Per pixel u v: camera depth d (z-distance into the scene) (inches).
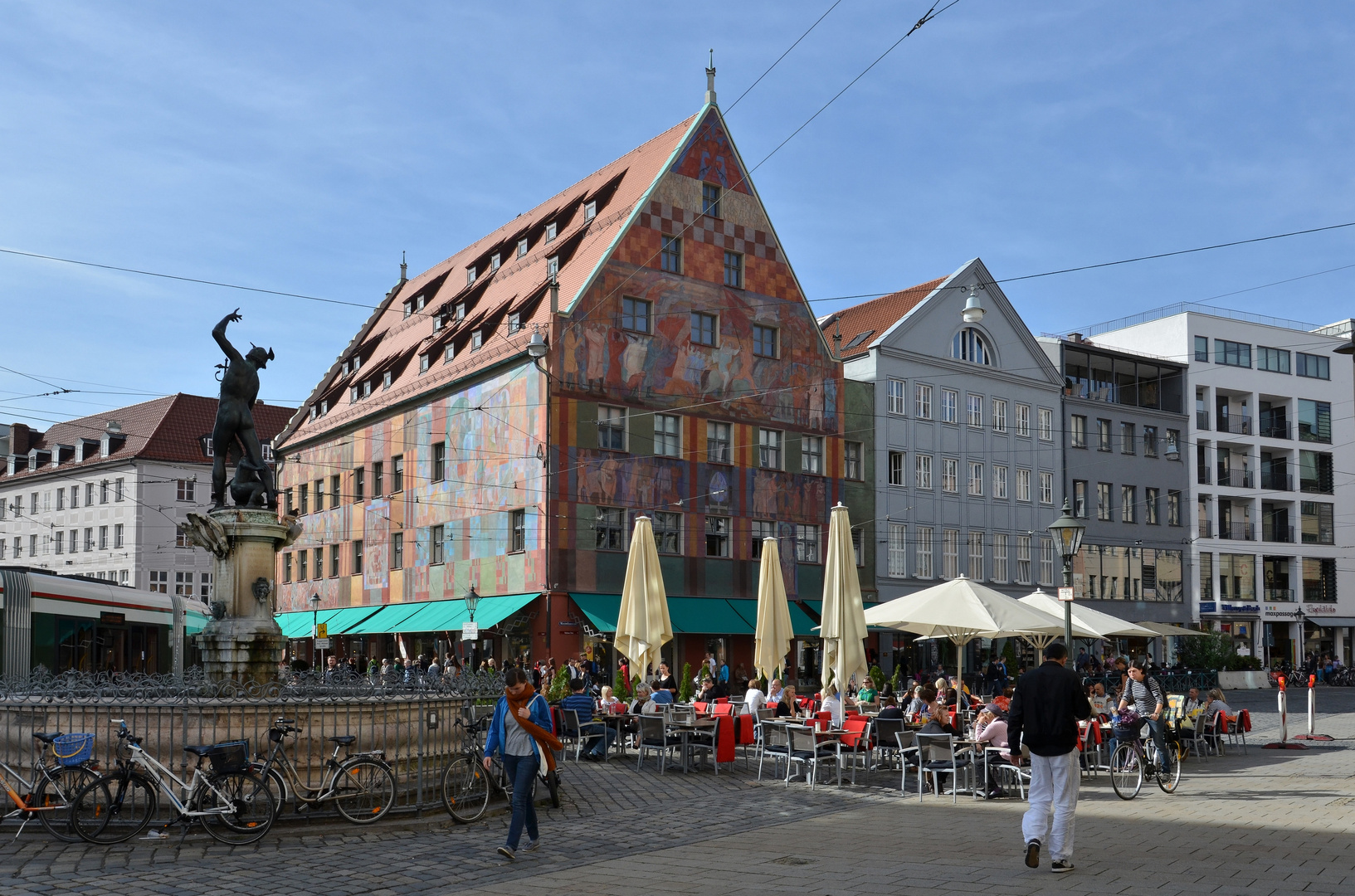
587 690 1182.9
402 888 422.9
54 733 525.3
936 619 883.4
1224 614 2672.2
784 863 462.3
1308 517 2876.5
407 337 2383.1
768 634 1035.9
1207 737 944.3
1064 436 2401.6
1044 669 445.7
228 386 692.1
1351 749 1014.4
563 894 407.2
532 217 2299.5
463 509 1897.1
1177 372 2689.5
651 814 616.7
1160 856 462.6
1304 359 2891.2
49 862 467.2
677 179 1849.2
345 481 2313.0
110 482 3289.9
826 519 1973.4
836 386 2017.7
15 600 979.9
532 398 1729.8
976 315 1651.1
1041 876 424.5
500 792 621.9
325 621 2257.6
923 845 506.0
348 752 552.7
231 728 534.9
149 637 1283.2
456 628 1793.8
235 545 671.8
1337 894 383.9
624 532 1750.7
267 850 493.7
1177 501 2615.7
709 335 1871.3
